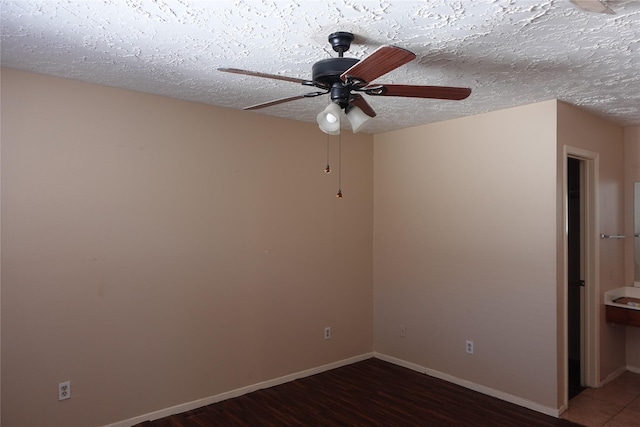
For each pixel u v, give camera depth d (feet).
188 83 9.66
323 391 12.36
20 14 6.28
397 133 14.61
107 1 5.85
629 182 14.11
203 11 6.15
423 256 13.79
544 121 11.05
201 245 11.38
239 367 12.09
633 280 14.08
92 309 9.77
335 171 14.25
